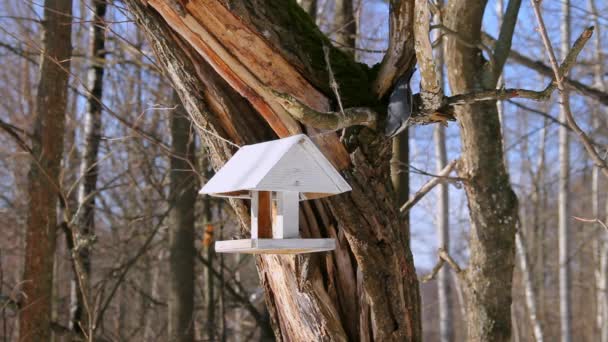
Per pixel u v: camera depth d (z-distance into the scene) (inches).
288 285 146.9
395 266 143.4
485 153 233.5
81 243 268.2
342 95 143.7
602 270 636.1
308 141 123.1
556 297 837.8
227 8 134.3
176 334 344.8
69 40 260.4
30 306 253.8
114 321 492.4
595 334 908.6
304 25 151.8
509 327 235.1
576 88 269.3
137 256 355.6
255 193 130.3
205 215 407.8
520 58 272.7
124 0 143.9
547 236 852.0
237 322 505.7
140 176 446.0
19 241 485.7
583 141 155.6
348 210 139.5
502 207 232.8
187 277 351.9
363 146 141.2
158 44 144.4
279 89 139.3
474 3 216.5
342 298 147.8
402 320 145.6
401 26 138.7
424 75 132.3
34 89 460.4
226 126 145.8
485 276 235.5
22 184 453.4
